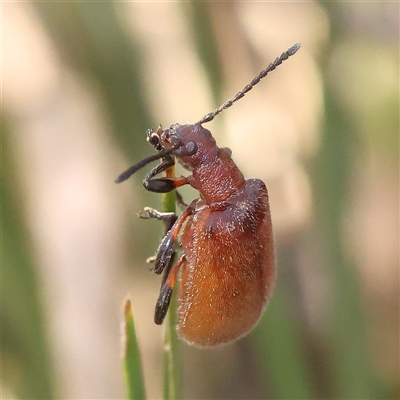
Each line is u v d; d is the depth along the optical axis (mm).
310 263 89
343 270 83
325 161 82
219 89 83
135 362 71
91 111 91
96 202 94
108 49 82
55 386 83
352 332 83
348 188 82
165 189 76
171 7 93
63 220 94
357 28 83
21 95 104
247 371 93
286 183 90
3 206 80
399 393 88
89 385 89
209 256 76
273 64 77
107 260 93
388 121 86
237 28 84
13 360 82
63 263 92
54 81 104
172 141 77
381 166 90
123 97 82
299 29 88
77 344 90
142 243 90
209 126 84
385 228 93
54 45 83
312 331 88
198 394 92
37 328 82
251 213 77
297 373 82
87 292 92
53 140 98
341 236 83
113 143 84
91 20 81
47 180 95
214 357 94
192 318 76
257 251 76
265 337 82
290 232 90
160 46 93
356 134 83
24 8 107
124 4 82
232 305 76
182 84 92
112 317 92
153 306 94
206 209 77
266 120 91
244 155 90
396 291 93
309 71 88
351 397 83
